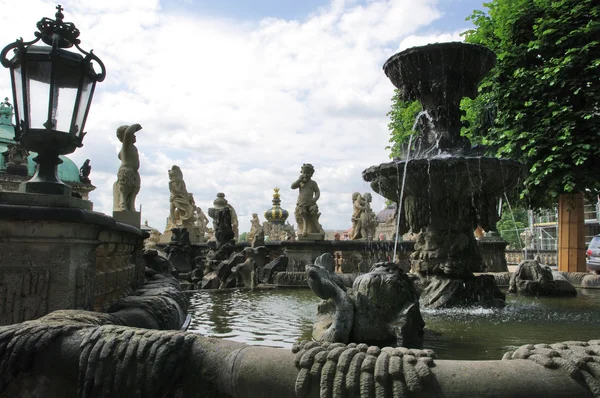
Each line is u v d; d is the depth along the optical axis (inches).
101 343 94.6
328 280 161.0
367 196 799.7
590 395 75.4
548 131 470.6
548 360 79.0
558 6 504.7
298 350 87.9
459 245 281.7
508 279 452.8
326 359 83.4
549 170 454.6
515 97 514.3
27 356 95.4
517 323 225.8
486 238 616.7
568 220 534.3
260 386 84.9
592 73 464.4
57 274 132.8
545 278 373.1
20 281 127.2
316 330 168.4
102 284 158.7
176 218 922.7
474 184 267.7
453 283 280.7
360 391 77.9
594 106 456.8
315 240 594.6
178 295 225.5
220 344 95.7
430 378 77.4
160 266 363.6
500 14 562.3
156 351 92.1
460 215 281.6
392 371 77.9
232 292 429.4
